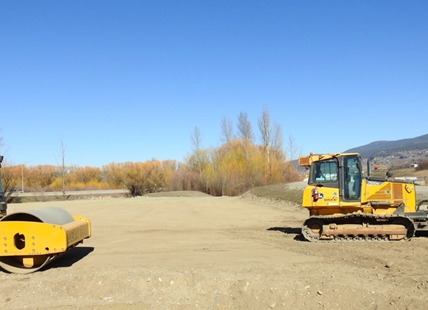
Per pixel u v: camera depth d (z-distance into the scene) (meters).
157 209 29.39
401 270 9.00
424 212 12.71
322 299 7.61
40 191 60.00
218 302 7.71
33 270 9.34
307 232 13.25
